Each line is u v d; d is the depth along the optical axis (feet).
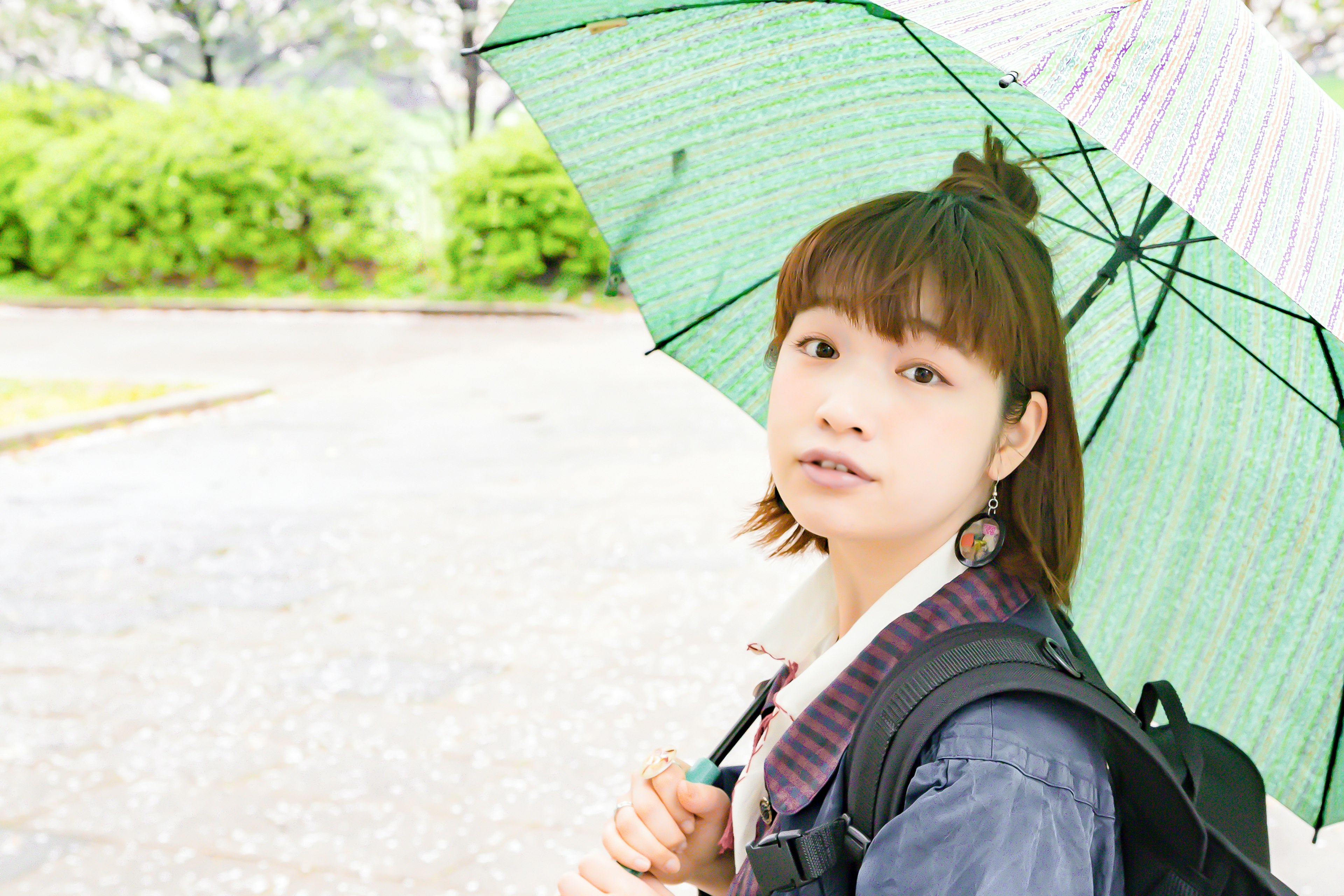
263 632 15.29
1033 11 2.83
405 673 13.87
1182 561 4.40
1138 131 2.65
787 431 3.22
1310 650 4.25
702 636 14.67
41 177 64.95
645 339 46.32
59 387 35.09
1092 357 4.29
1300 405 4.01
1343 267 2.76
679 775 3.92
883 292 3.03
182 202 64.39
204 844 10.45
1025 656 2.96
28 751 12.16
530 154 61.11
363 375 38.32
